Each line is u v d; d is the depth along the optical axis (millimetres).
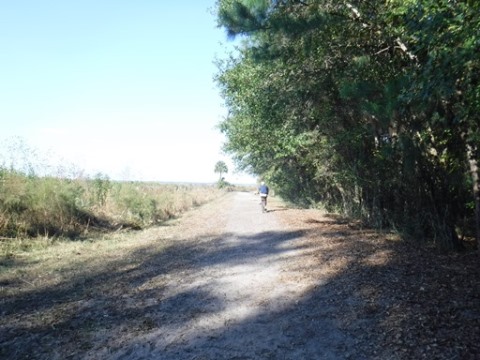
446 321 4613
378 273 6953
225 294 6340
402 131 9312
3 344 4574
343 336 4527
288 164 25969
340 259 8273
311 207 25938
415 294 5648
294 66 10555
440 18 4531
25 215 11836
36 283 7199
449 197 9203
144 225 16234
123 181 19422
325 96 12453
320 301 5762
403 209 12023
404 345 4125
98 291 6652
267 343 4457
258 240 11648
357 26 9383
